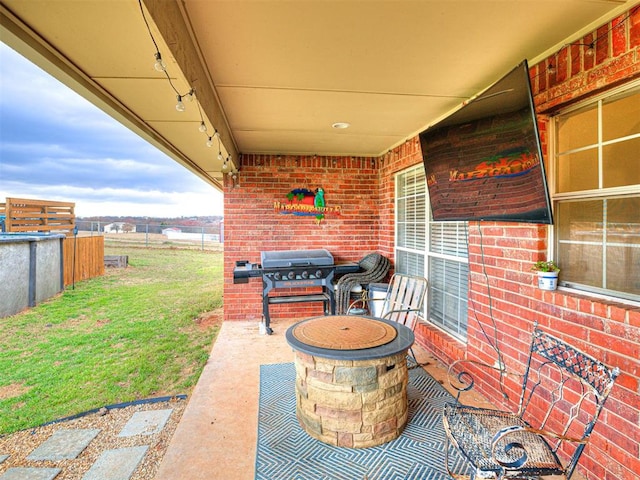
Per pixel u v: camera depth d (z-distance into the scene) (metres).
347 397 2.24
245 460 2.14
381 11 1.79
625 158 1.89
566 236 2.28
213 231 19.47
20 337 4.89
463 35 2.04
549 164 2.33
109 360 4.02
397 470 2.04
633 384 1.72
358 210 5.49
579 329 2.01
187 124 2.83
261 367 3.55
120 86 2.03
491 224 2.80
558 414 2.17
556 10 1.79
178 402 3.01
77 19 1.37
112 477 2.07
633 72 1.72
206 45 2.14
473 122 2.51
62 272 7.92
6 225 8.50
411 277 3.86
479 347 2.96
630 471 1.73
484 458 1.58
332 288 4.77
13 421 2.74
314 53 2.25
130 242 18.09
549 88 2.22
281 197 5.31
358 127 3.93
